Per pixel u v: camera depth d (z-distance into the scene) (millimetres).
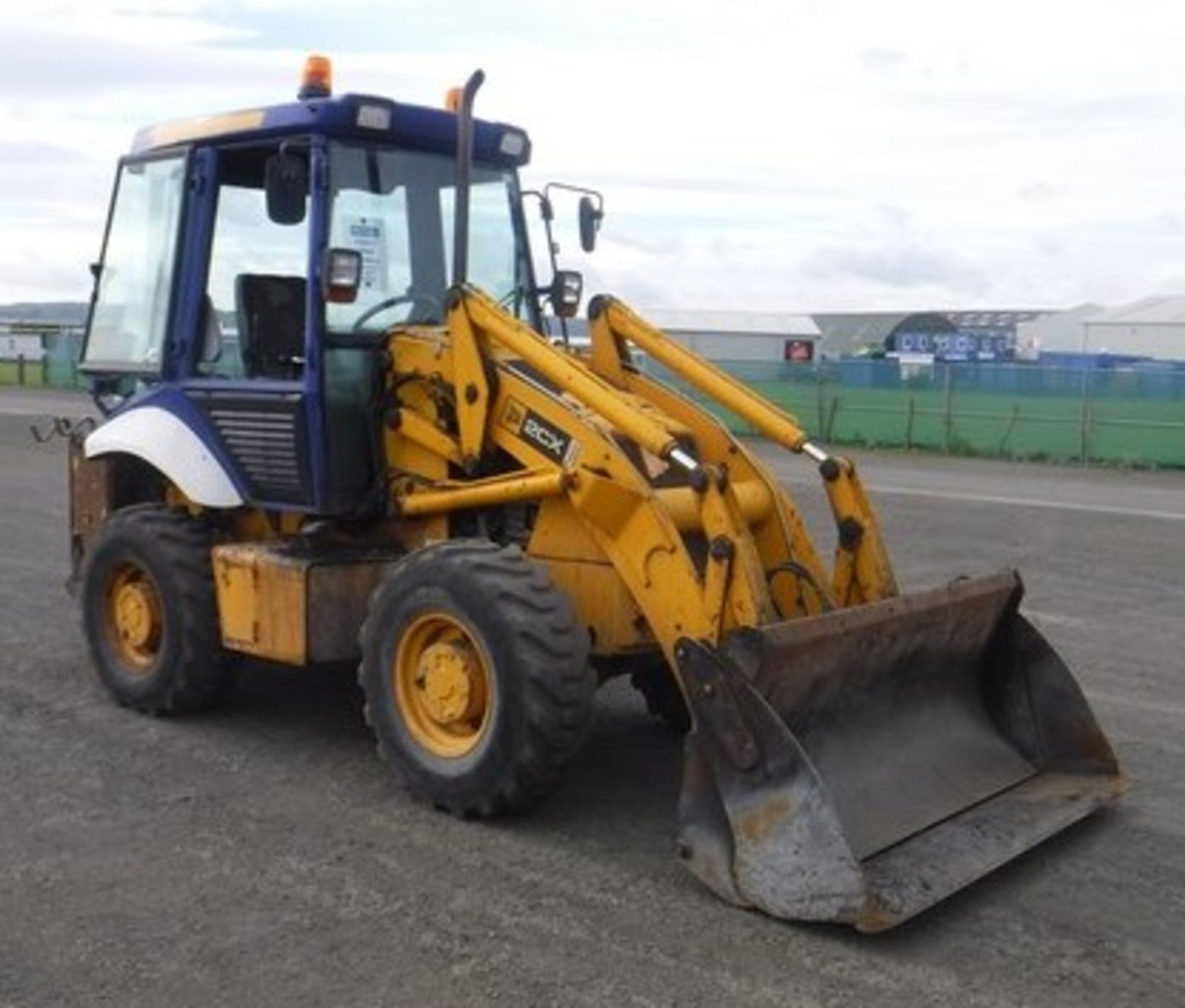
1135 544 13008
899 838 4926
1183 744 6590
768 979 4188
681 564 5109
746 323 45219
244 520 6879
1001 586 5711
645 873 4957
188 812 5520
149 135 7098
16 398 32812
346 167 6188
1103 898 4801
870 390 25766
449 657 5414
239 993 4078
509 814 5395
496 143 6680
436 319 6496
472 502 5816
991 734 5793
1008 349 47625
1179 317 47500
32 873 4914
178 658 6559
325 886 4824
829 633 4883
